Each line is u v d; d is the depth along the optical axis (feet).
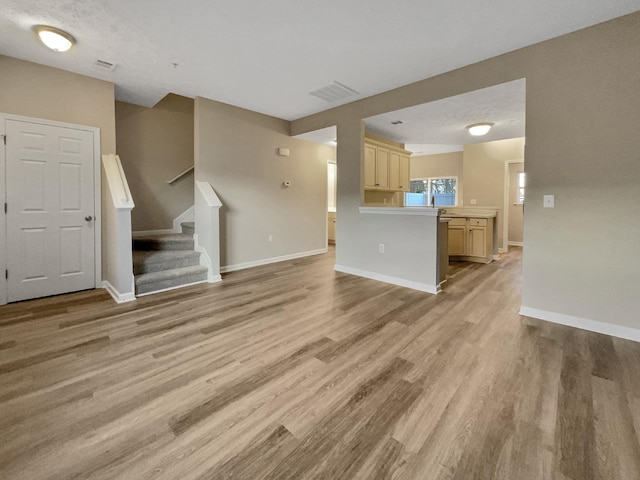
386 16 7.66
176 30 8.36
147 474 3.94
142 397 5.49
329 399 5.49
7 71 9.82
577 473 3.97
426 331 8.34
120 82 11.93
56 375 6.13
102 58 9.99
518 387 5.83
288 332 8.25
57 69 10.69
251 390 5.73
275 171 17.30
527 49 9.00
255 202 16.39
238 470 4.01
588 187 8.21
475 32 8.31
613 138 7.81
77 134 11.17
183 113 16.66
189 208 16.98
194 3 7.23
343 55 9.66
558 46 8.48
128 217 10.52
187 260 13.37
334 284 13.05
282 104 14.56
